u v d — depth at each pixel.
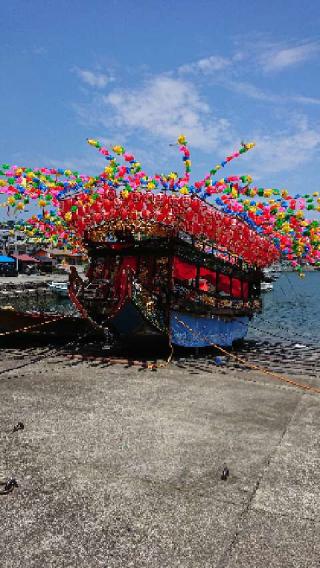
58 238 15.61
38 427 6.88
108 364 12.09
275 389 9.92
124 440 6.42
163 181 12.59
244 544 4.03
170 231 12.92
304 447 6.36
